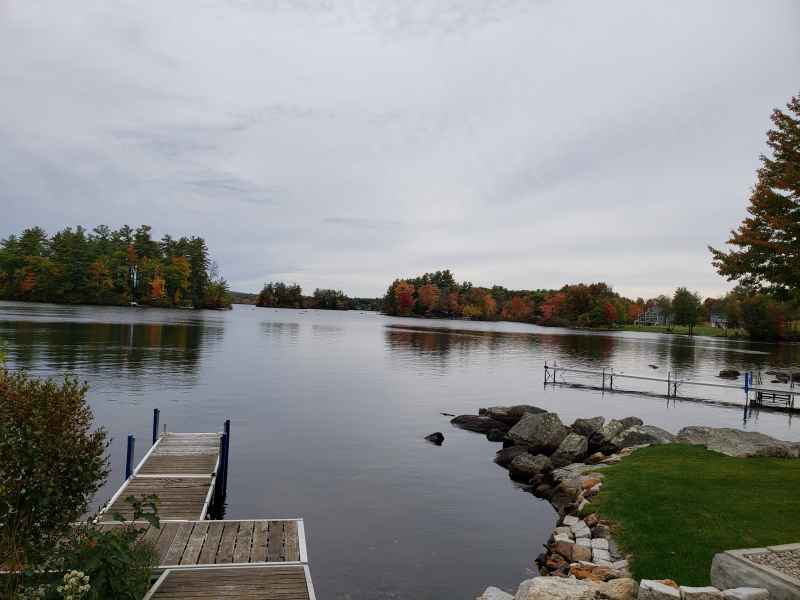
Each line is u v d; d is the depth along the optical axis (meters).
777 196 14.07
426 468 20.86
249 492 17.23
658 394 42.75
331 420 28.28
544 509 16.86
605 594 8.41
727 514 11.99
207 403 30.70
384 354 65.12
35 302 142.88
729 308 143.38
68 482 7.96
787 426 32.03
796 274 13.98
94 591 6.59
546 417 24.83
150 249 171.62
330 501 16.72
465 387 42.06
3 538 7.01
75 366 40.62
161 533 11.44
